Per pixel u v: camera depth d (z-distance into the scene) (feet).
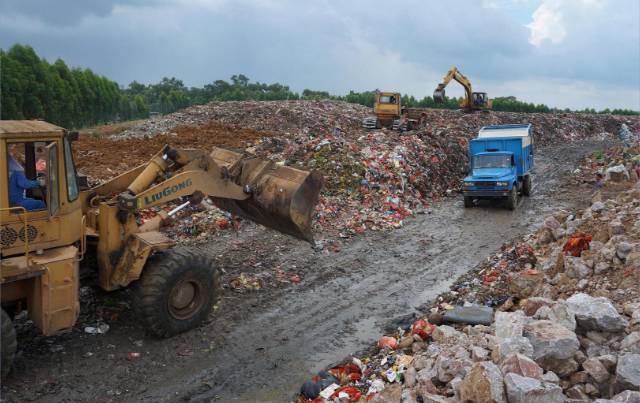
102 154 66.18
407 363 21.62
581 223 35.12
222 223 42.24
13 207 20.34
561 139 128.88
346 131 105.60
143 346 24.35
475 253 39.78
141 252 23.89
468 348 19.79
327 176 55.01
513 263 34.32
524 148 61.46
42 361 22.65
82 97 152.15
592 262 26.43
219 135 87.92
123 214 24.11
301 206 26.68
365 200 52.39
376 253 39.50
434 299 31.09
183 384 21.70
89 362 22.82
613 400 15.05
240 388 21.57
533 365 16.42
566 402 15.93
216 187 26.61
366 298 31.19
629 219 31.32
